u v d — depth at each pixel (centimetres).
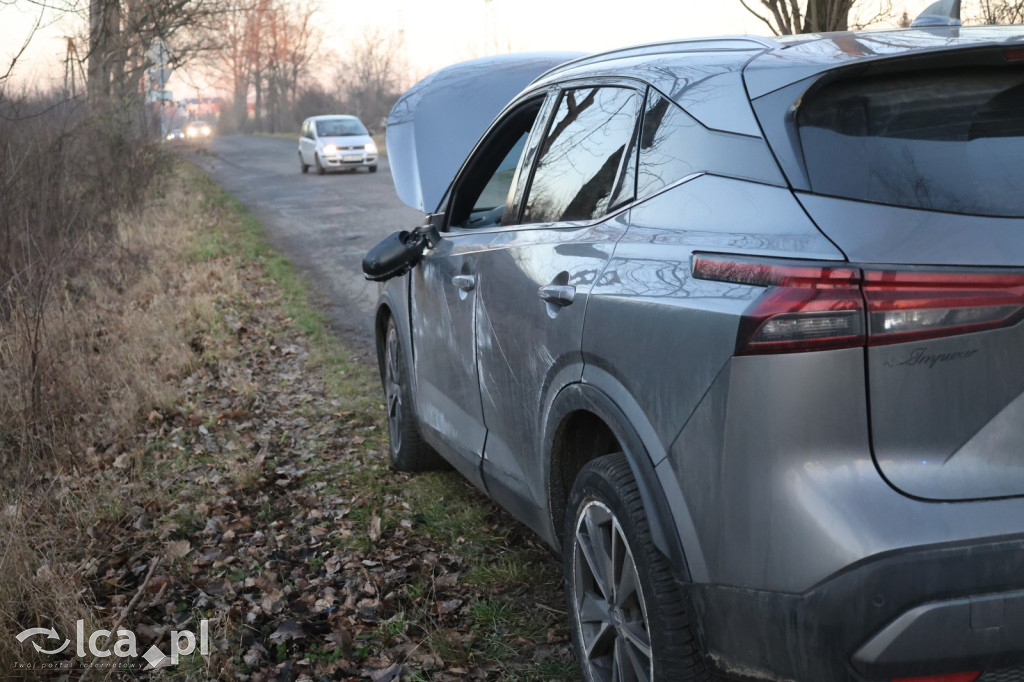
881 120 213
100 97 1222
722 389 198
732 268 203
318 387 660
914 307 184
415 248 416
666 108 260
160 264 1084
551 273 280
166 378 667
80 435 539
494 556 388
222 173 2912
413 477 481
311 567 388
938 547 182
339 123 2769
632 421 229
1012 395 185
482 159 410
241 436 552
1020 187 197
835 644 187
